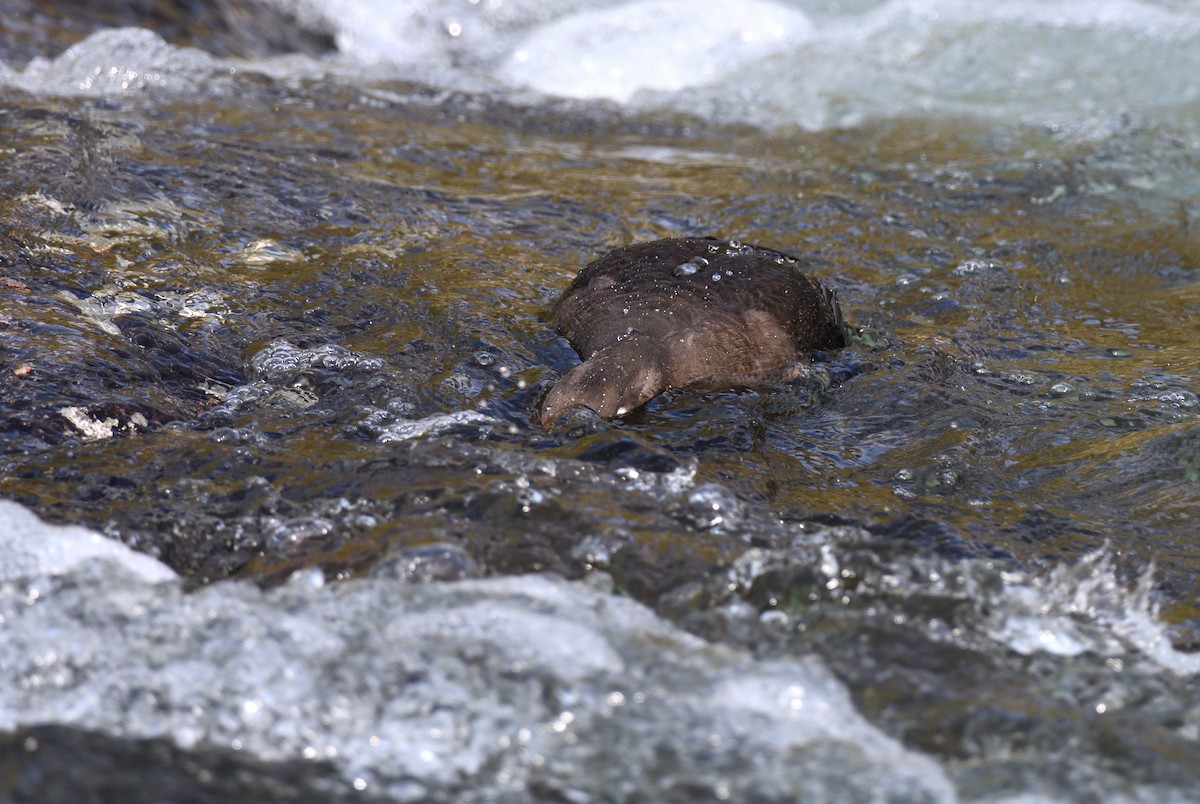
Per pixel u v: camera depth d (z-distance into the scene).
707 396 12.93
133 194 16.69
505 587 9.34
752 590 9.45
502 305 14.70
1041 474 11.84
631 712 8.24
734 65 28.70
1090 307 16.47
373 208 17.53
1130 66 27.88
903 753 8.05
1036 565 10.23
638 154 22.53
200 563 9.65
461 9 31.31
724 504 10.68
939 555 10.23
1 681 8.27
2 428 11.15
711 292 13.68
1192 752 8.16
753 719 8.25
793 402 13.02
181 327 13.52
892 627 9.19
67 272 14.34
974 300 16.34
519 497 10.44
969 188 21.03
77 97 21.00
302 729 8.00
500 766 7.82
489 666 8.53
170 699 8.17
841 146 23.84
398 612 9.01
